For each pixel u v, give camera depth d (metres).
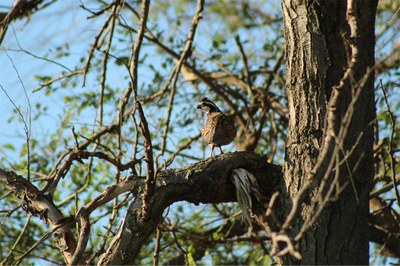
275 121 20.47
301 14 11.24
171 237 18.31
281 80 20.22
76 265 9.71
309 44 11.12
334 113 8.75
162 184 11.02
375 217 17.86
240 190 11.18
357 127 10.55
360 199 10.48
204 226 19.09
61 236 10.68
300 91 11.12
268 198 11.16
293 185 10.84
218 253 18.52
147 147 9.66
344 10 11.18
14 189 10.96
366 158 10.59
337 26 11.12
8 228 18.16
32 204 10.88
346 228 10.35
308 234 10.33
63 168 11.14
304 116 11.00
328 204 10.37
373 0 11.20
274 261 16.14
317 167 8.20
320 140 10.77
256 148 20.25
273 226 10.80
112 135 18.48
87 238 10.11
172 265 18.27
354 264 10.23
